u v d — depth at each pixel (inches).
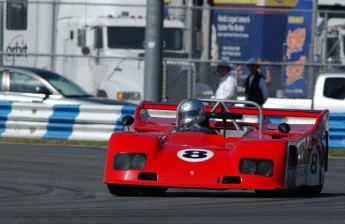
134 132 1424.7
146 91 2596.0
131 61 3257.9
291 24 3494.1
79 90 2854.3
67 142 2458.2
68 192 1465.3
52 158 2054.6
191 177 1299.2
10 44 3405.5
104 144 2442.2
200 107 1489.9
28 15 3351.4
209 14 3494.1
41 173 1764.3
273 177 1306.6
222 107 1568.7
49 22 3344.0
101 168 1878.7
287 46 3467.0
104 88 3270.2
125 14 3307.1
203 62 3223.4
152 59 2583.7
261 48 3518.7
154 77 2586.1
